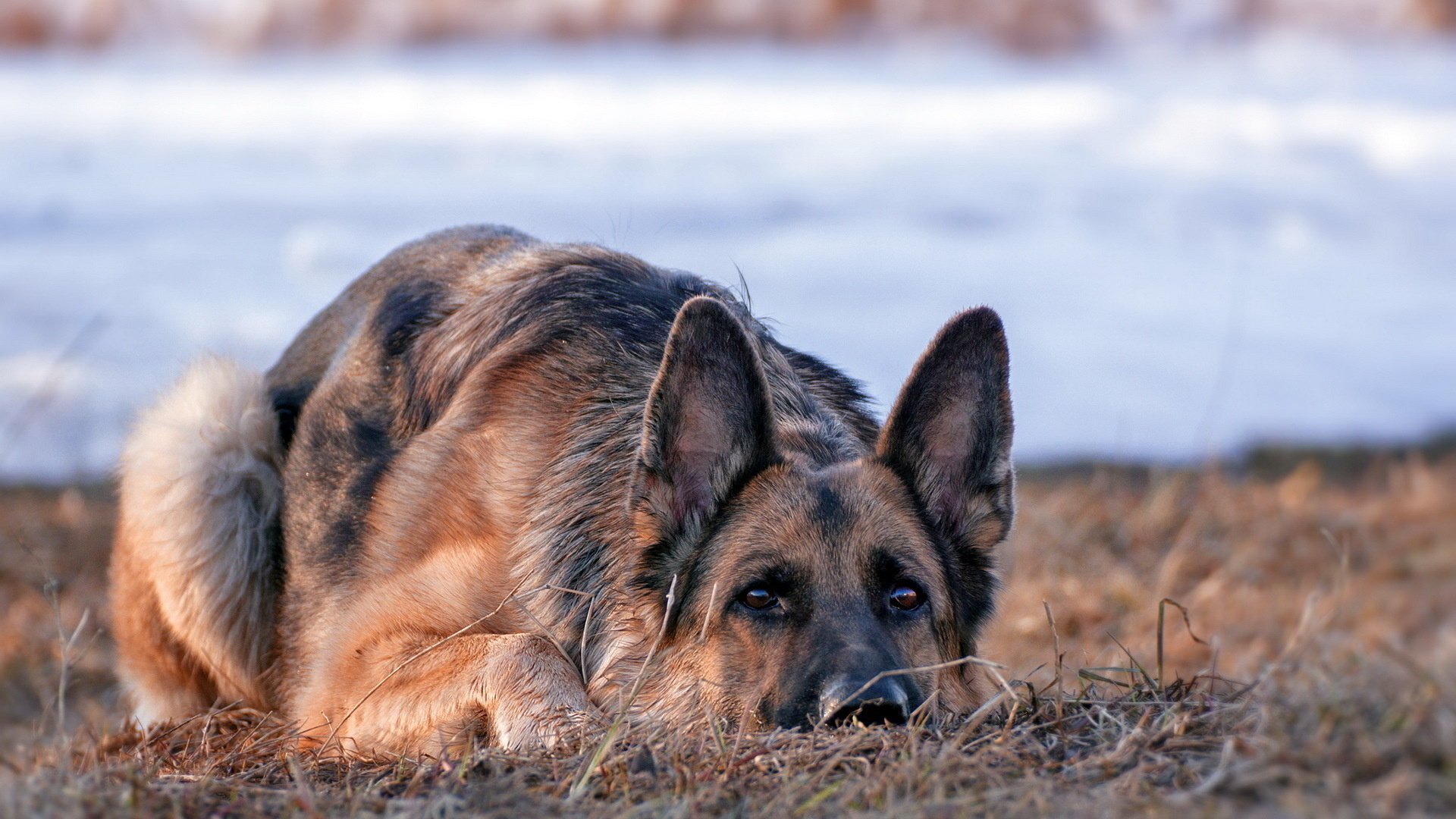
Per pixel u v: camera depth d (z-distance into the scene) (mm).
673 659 5727
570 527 6164
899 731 5062
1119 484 12945
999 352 5965
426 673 6012
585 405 6414
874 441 7156
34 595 10969
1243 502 12234
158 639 7859
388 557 6562
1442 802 4188
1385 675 5543
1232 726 5059
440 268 7633
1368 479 14016
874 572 5574
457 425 6621
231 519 7434
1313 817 4137
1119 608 9938
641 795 4828
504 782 4887
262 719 6391
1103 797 4496
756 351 5672
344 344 7730
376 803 4887
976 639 6203
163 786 5027
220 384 7551
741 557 5574
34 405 13633
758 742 5094
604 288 6910
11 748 8078
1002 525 6133
